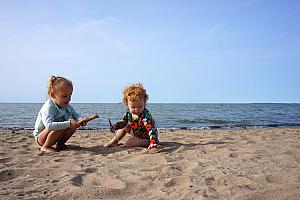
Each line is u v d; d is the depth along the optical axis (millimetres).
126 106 4672
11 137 6395
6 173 2875
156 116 23266
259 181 2562
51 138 4152
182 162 3299
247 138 6020
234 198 2129
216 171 2904
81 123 4035
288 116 22938
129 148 4441
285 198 2119
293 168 3033
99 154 4039
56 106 4254
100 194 2287
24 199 2164
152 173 2891
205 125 13477
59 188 2418
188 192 2281
